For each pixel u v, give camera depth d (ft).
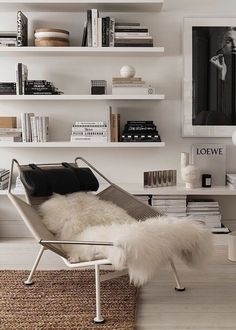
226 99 14.62
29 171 10.90
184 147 14.88
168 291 10.45
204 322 8.87
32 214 9.94
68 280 11.04
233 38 14.49
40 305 9.55
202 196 15.07
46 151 14.90
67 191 11.12
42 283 10.84
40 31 13.79
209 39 14.49
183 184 14.73
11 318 8.92
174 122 14.80
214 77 14.58
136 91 13.91
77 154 14.90
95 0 13.51
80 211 10.66
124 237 8.60
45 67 14.67
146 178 14.15
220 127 14.67
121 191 11.86
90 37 13.73
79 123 14.05
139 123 14.10
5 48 13.61
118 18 14.55
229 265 12.09
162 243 8.83
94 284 10.77
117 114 14.11
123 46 13.75
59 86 14.73
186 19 14.43
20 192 14.05
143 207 11.14
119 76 14.71
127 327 8.51
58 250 9.37
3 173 14.24
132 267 8.54
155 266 8.63
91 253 9.20
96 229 9.86
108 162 14.93
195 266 9.69
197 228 9.55
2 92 13.92
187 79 14.55
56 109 14.78
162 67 14.66
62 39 13.88
